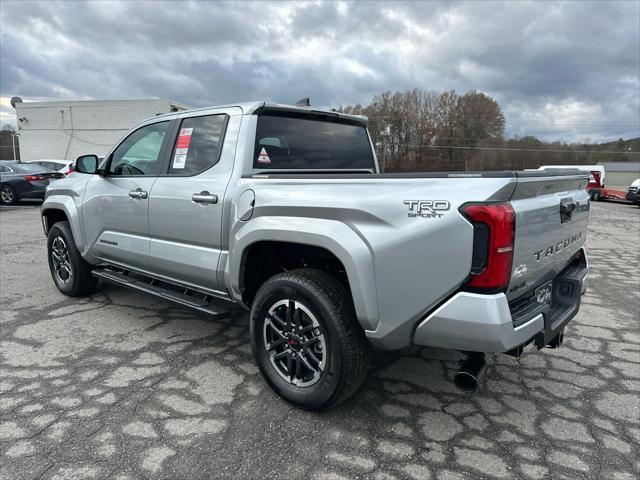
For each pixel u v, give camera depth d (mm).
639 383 3211
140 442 2428
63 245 4777
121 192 3922
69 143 33906
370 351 2596
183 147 3523
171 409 2748
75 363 3328
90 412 2697
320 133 3736
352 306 2535
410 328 2303
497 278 2072
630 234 11172
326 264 3012
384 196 2316
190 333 3924
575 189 3125
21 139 34719
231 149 3180
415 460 2334
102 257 4340
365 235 2346
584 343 3912
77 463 2258
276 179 2795
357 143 4105
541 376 3293
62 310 4453
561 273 3082
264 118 3287
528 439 2533
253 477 2191
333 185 2535
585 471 2279
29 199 15375
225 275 3098
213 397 2893
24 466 2227
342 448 2418
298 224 2596
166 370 3242
